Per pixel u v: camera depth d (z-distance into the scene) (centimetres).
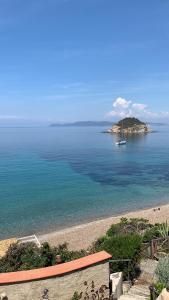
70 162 11681
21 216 5159
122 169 10038
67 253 1770
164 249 2058
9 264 1688
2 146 18412
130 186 7531
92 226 4578
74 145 18850
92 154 14312
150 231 2906
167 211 5362
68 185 7650
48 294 1248
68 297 1281
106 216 5184
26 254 1736
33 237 3875
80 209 5603
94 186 7531
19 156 13562
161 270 1550
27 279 1219
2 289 1205
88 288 1326
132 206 5838
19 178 8588
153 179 8406
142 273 1720
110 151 15550
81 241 3941
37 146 18325
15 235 4278
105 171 9675
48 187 7425
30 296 1228
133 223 3678
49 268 1299
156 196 6588
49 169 10075
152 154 14238
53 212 5403
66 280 1277
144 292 1503
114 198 6400
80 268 1304
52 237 4138
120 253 1659
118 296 1444
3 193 6806
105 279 1373
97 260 1355
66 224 4753
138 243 1731
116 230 3397
